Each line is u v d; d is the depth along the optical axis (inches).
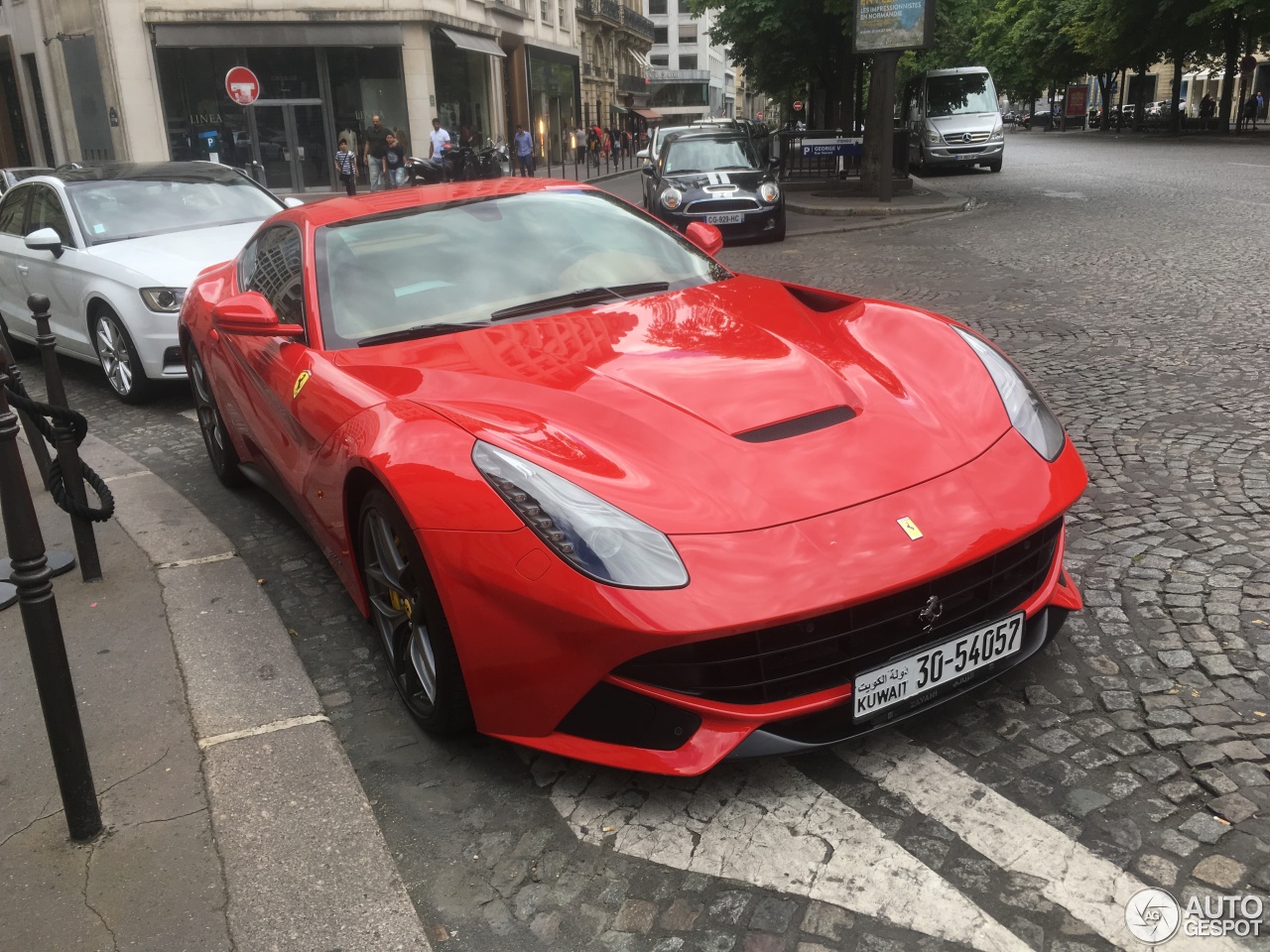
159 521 167.2
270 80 1088.8
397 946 75.7
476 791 93.7
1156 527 140.5
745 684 83.5
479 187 155.3
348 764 98.0
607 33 2108.8
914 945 72.3
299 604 135.6
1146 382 213.0
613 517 84.0
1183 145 1248.8
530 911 78.7
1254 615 114.5
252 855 86.2
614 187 1095.0
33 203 301.1
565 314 124.8
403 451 94.8
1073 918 73.6
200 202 294.7
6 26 1185.4
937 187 754.2
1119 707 99.0
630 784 93.0
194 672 116.6
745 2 879.1
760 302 129.9
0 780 98.8
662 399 99.0
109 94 1042.7
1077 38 1831.9
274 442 137.5
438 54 1187.3
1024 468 96.0
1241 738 92.7
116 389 261.6
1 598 138.6
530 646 85.1
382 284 131.8
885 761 93.5
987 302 309.7
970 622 92.2
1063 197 622.8
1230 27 1424.7
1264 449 168.4
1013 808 85.7
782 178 852.0
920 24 594.6
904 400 101.7
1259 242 390.3
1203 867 77.5
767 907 77.0
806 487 87.9
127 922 79.6
